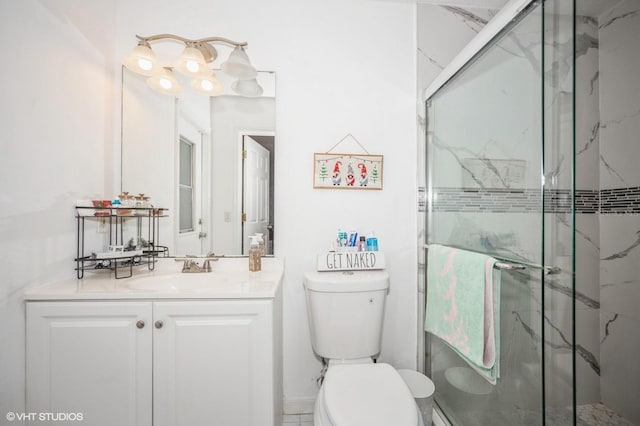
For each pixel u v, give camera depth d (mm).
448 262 1313
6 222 984
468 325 1159
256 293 1084
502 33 1054
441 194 1495
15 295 1013
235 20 1565
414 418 910
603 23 1591
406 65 1637
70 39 1233
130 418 1056
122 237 1479
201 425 1073
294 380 1576
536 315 931
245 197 1562
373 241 1542
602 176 1599
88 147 1336
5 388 979
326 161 1587
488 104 1135
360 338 1357
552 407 887
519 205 983
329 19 1604
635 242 1464
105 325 1052
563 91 839
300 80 1591
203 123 1551
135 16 1524
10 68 992
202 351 1073
